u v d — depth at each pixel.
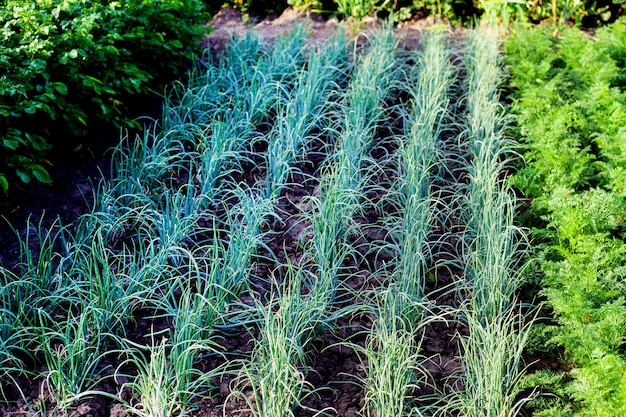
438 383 3.60
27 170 4.64
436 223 4.71
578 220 4.19
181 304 3.90
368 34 7.12
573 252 4.22
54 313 3.92
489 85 5.85
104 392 3.38
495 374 3.28
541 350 3.72
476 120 5.43
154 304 4.03
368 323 3.96
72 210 4.81
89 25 4.97
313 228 4.47
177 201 4.56
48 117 5.09
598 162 4.95
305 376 3.61
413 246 4.23
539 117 5.41
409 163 4.76
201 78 6.14
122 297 3.90
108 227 4.53
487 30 6.63
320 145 5.50
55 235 4.50
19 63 4.75
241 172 5.11
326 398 3.52
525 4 7.33
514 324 3.90
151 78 5.93
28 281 3.85
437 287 4.25
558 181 4.75
